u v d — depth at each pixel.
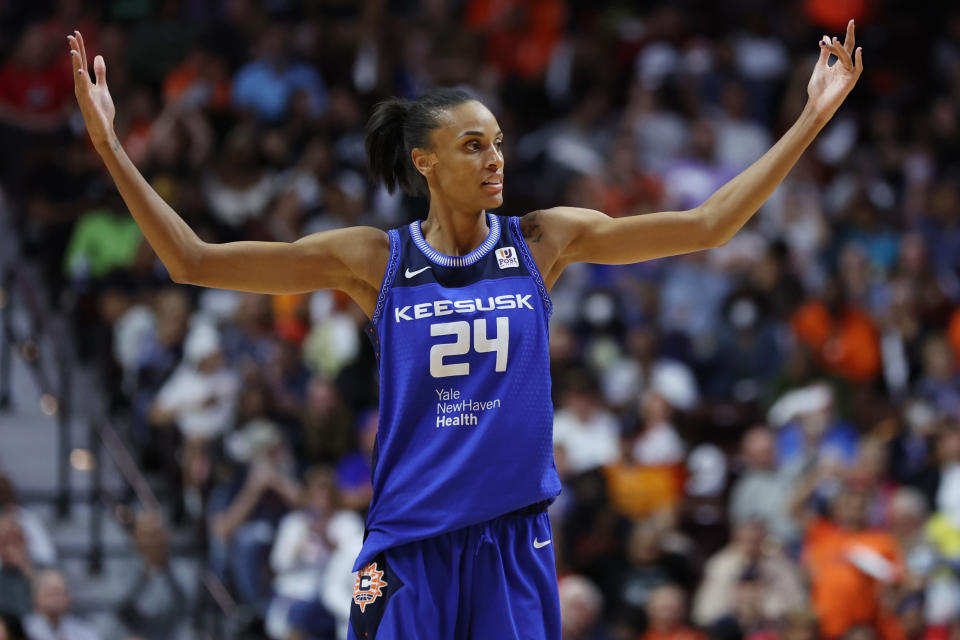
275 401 34.38
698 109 49.09
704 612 30.94
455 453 12.52
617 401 37.78
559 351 37.81
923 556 32.12
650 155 47.34
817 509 33.38
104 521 33.31
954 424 36.53
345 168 44.03
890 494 35.06
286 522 31.44
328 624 29.70
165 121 42.16
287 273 12.82
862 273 43.31
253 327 36.53
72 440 35.09
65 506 32.81
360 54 47.50
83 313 38.16
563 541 32.25
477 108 12.80
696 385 39.62
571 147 46.72
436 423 12.55
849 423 37.75
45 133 41.56
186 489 33.59
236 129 43.09
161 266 38.59
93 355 37.78
